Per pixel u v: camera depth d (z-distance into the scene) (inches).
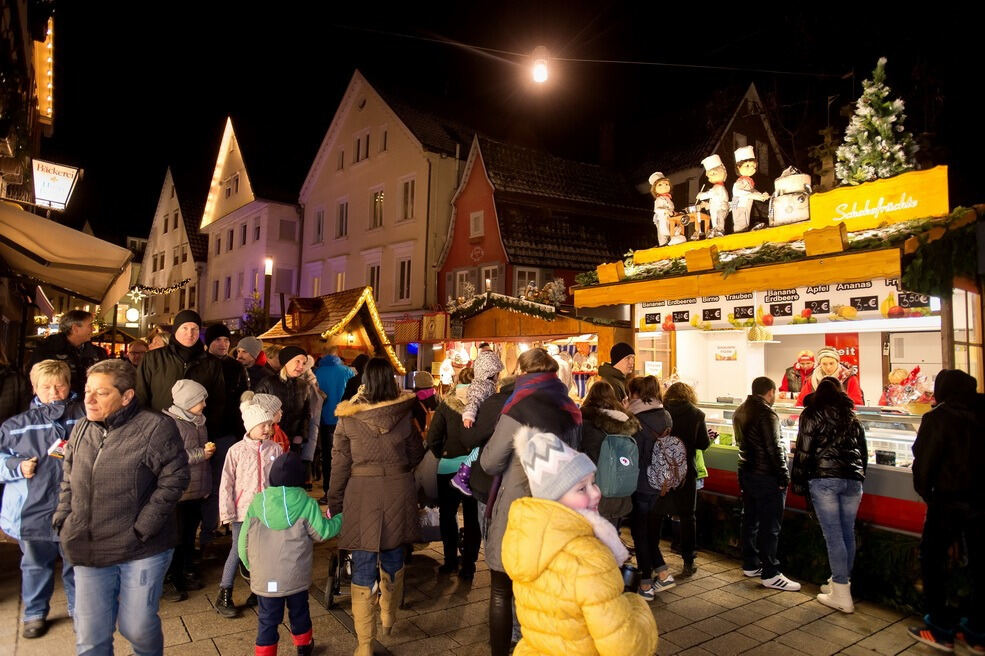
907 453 219.8
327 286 1069.8
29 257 281.6
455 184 890.1
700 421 226.2
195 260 1411.2
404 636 174.2
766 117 821.2
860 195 244.8
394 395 168.6
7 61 252.4
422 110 984.9
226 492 180.5
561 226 796.0
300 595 150.0
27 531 162.2
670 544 274.7
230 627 175.8
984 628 172.4
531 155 839.1
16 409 201.2
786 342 354.3
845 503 202.5
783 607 202.7
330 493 167.0
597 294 327.6
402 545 173.0
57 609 185.9
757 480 220.1
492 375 190.2
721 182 306.7
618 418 178.9
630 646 82.1
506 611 146.0
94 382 124.3
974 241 228.8
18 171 278.8
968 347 230.5
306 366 260.1
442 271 847.1
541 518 90.4
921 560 184.7
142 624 126.3
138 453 125.6
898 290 232.8
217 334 234.7
